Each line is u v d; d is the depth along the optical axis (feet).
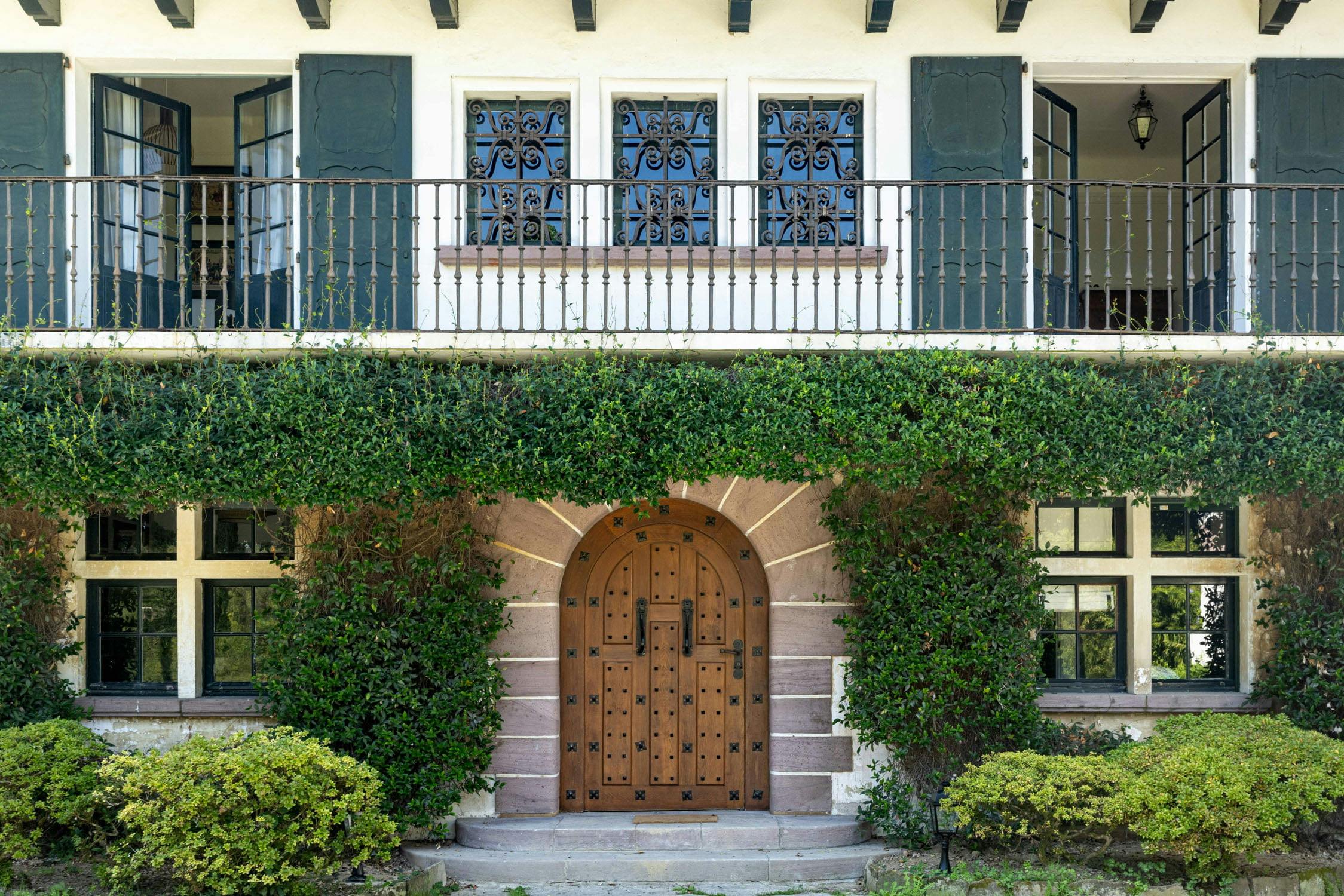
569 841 24.84
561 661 26.94
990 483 24.08
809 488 26.35
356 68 26.18
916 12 26.53
